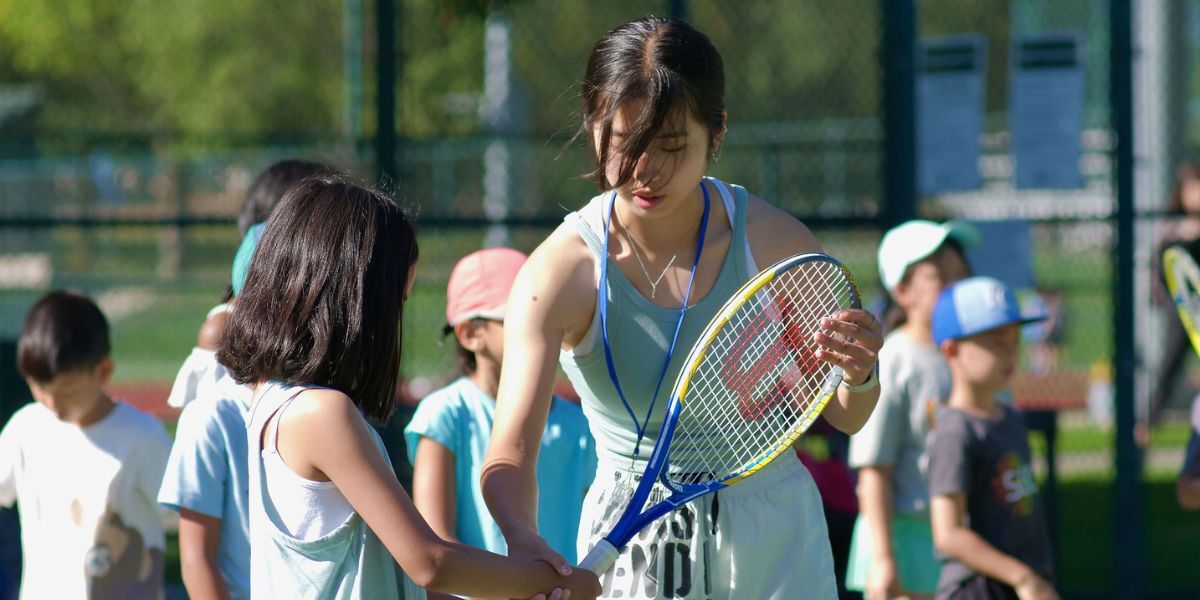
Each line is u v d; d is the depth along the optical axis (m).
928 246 13.18
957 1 26.73
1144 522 18.09
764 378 8.30
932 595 12.66
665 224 7.89
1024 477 11.81
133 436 11.83
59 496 11.70
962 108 18.53
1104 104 24.48
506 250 10.80
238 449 9.38
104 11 64.00
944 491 11.59
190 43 60.66
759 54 27.36
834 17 26.48
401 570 7.65
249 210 11.11
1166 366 24.33
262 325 7.54
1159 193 27.41
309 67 54.75
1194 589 18.28
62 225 18.23
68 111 65.25
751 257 8.05
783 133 27.45
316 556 7.34
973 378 11.83
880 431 12.57
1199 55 36.03
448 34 23.61
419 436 10.32
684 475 8.12
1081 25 25.44
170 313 42.75
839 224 17.66
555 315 7.84
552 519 10.29
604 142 7.39
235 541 9.34
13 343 18.42
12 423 12.05
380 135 17.41
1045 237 33.91
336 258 7.53
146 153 40.19
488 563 7.29
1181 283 11.47
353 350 7.46
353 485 7.24
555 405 10.48
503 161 24.91
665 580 7.98
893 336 13.41
